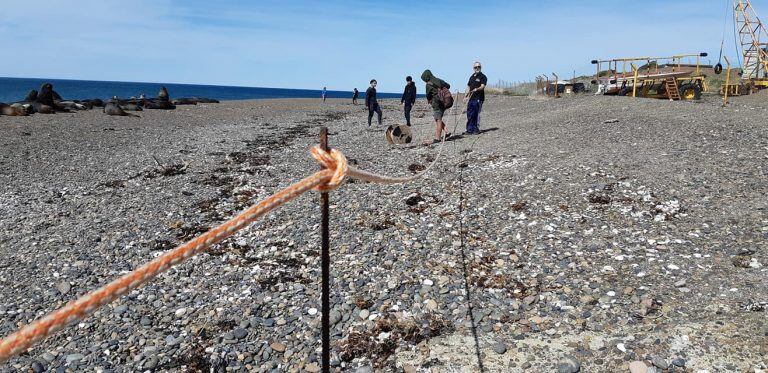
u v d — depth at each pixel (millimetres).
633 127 15070
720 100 27234
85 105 31438
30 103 26734
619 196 8844
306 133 21656
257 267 6863
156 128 23203
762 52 36062
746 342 4453
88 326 5473
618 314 5207
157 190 11227
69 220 9172
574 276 6148
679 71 29422
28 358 4914
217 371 4695
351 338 5082
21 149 16234
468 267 6559
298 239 7805
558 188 9539
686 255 6453
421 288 6051
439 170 11844
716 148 11617
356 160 14094
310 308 5734
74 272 6953
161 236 8344
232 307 5828
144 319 5578
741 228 7062
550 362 4504
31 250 7738
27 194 11016
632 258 6508
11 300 6176
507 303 5633
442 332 5133
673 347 4512
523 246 7145
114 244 7984
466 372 4469
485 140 15484
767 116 16109
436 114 15984
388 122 26031
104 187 11586
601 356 4527
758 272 5758
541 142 14141
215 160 14852
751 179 9094
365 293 6016
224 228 1900
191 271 6801
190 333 5328
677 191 8820
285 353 4945
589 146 12984
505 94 50562
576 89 41969
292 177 12422
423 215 8609
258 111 35219
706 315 4996
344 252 7242
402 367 4602
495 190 9750
